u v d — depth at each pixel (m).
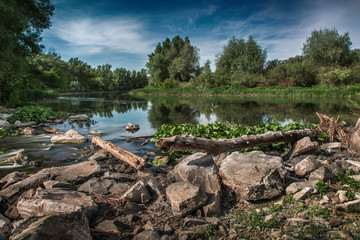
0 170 5.54
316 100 26.12
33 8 19.08
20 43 18.31
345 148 6.14
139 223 3.12
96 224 3.03
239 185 3.81
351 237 2.64
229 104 23.64
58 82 41.00
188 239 2.73
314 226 2.89
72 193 3.44
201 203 3.28
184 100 30.86
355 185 3.76
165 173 5.18
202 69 65.25
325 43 42.12
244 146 5.47
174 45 75.75
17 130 10.31
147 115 16.17
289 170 4.56
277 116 14.70
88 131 10.57
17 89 19.89
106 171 5.01
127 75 97.94
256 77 44.34
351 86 32.00
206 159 4.34
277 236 2.75
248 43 48.12
